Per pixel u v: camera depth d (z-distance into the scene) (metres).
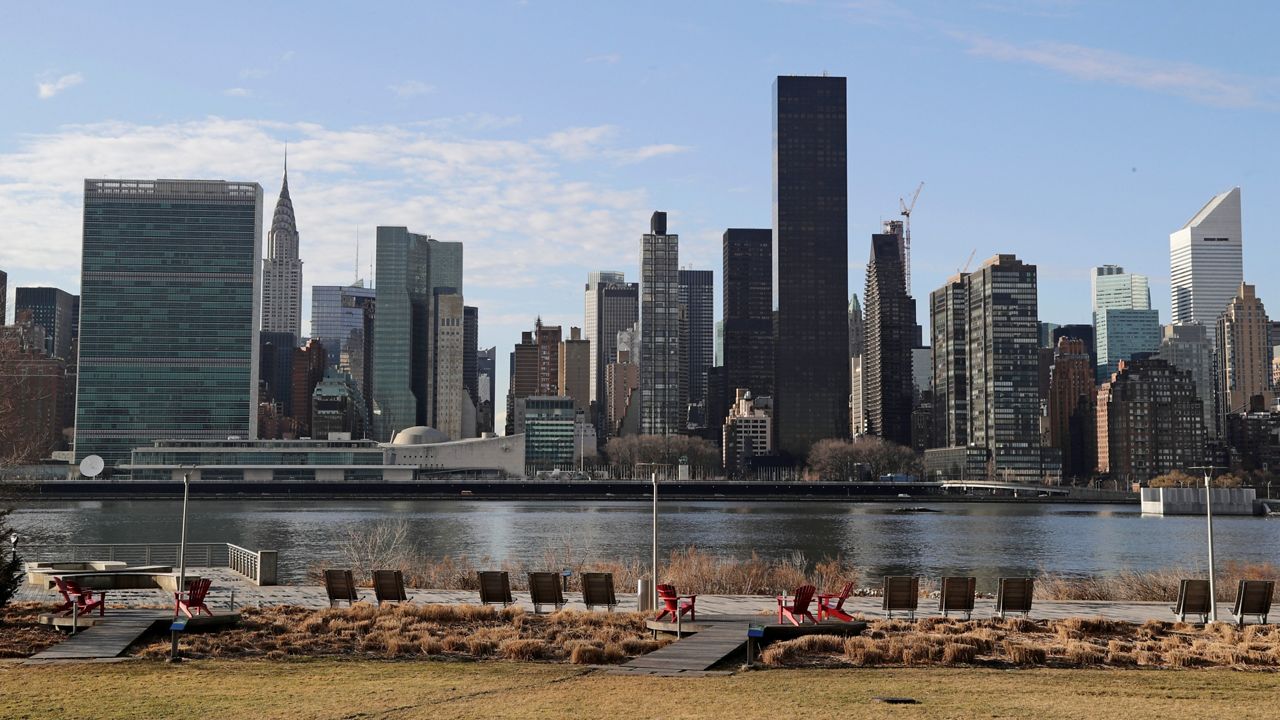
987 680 37.25
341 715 30.91
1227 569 97.88
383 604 54.16
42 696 33.84
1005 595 52.56
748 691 34.78
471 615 50.38
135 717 30.59
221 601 58.59
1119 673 39.19
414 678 37.50
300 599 60.28
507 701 33.03
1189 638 46.72
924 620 49.12
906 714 30.80
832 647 42.62
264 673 38.59
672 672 38.50
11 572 49.91
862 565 153.00
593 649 41.25
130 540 185.50
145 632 45.78
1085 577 128.25
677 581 77.00
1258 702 33.06
